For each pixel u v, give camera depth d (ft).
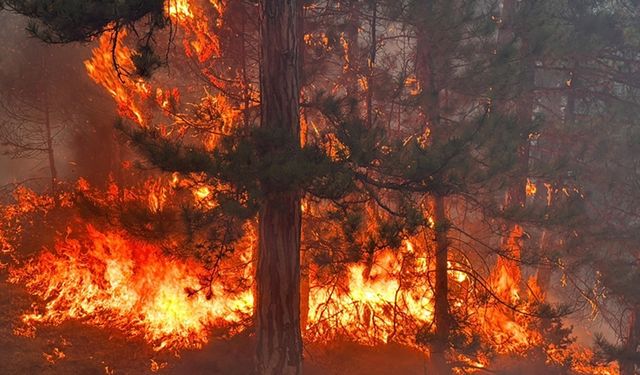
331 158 32.94
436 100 43.34
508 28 47.60
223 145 32.83
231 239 35.09
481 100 47.37
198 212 32.14
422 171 35.60
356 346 46.70
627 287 50.72
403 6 41.78
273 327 37.11
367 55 49.08
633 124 53.57
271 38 35.60
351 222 31.24
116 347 44.14
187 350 44.04
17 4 27.76
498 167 38.93
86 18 27.73
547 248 51.19
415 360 46.32
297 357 37.58
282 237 36.73
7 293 48.98
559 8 53.57
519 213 43.62
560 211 44.75
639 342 54.65
